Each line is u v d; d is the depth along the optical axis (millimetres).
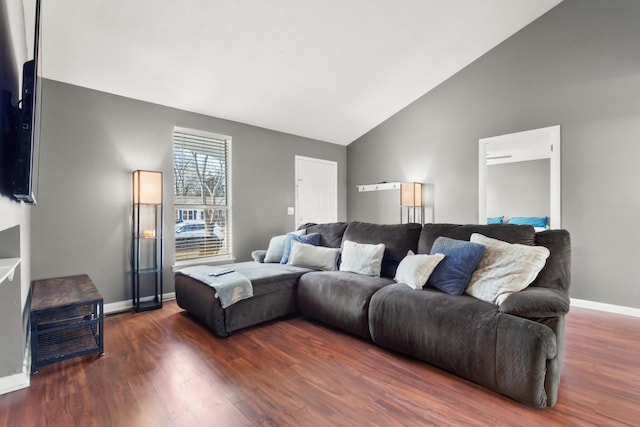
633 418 1575
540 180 5895
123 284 3412
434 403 1713
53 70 2900
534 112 3719
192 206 4004
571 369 2062
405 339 2191
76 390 1848
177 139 3891
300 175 5234
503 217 6191
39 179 2922
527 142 5168
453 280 2234
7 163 1497
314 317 2965
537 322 1708
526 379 1653
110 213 3320
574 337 2574
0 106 1368
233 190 4344
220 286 2637
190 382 1926
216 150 4250
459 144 4438
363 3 2938
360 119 5168
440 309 2043
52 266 2990
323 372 2047
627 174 3127
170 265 3754
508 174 6219
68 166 3076
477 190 4262
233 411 1646
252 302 2814
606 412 1624
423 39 3639
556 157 3533
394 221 5281
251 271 3117
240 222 4414
